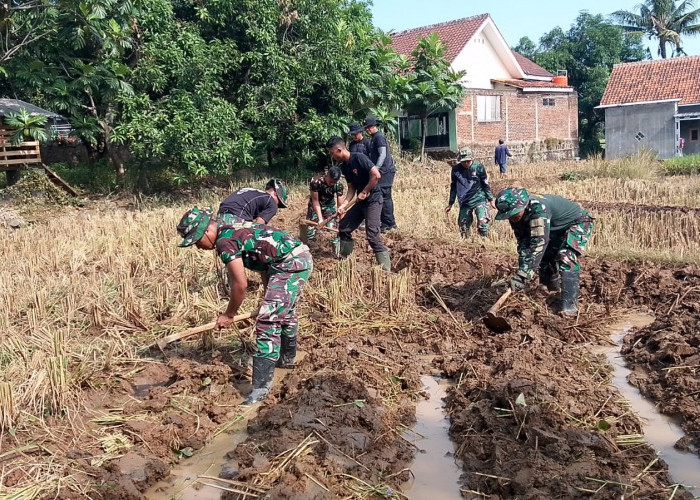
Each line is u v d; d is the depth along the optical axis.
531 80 33.47
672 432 4.33
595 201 14.03
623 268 7.69
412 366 5.39
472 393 4.81
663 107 31.03
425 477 3.89
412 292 7.05
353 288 7.04
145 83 17.62
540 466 3.72
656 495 3.48
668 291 6.93
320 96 20.97
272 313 4.88
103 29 16.44
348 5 24.92
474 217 11.36
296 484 3.61
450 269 8.13
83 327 6.39
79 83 16.67
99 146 21.14
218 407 4.82
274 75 19.41
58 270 8.72
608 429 4.26
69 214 15.52
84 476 3.86
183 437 4.36
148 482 3.88
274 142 20.34
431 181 20.30
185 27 18.62
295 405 4.55
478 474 3.80
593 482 3.57
